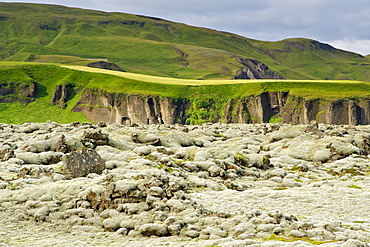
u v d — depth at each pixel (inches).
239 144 4463.6
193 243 1669.5
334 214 2121.1
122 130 4205.2
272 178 2952.8
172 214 1910.7
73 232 1814.7
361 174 3193.9
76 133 3993.6
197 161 3093.0
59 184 2185.0
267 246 1545.3
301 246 1524.4
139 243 1688.0
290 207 2206.0
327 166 3528.5
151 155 3078.2
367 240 1664.6
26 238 1721.2
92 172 2516.0
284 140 4453.7
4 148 3006.9
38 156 2881.4
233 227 1803.6
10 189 2175.2
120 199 1980.8
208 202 2137.1
